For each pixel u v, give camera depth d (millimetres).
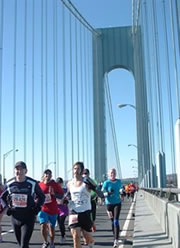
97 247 8078
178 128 8617
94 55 59188
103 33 59719
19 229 5109
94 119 57188
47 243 7621
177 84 12375
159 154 17375
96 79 58562
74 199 5605
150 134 26031
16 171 5168
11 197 5133
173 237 6465
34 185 5172
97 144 56000
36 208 5129
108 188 8242
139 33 43750
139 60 42656
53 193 7590
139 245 7012
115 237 8055
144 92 36781
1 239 9055
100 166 55312
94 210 9258
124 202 30094
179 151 8617
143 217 12945
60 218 8875
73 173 5766
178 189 7945
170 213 7039
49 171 7664
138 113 44625
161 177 16672
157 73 19859
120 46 59062
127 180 67062
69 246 8328
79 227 5547
